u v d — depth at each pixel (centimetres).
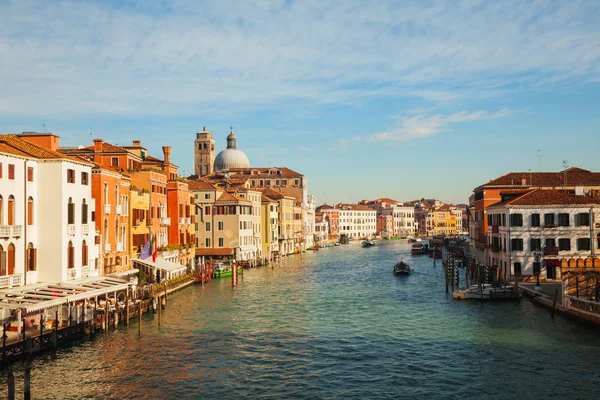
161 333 3700
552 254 5375
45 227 3747
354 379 2800
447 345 3378
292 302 5034
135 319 4125
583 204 5356
